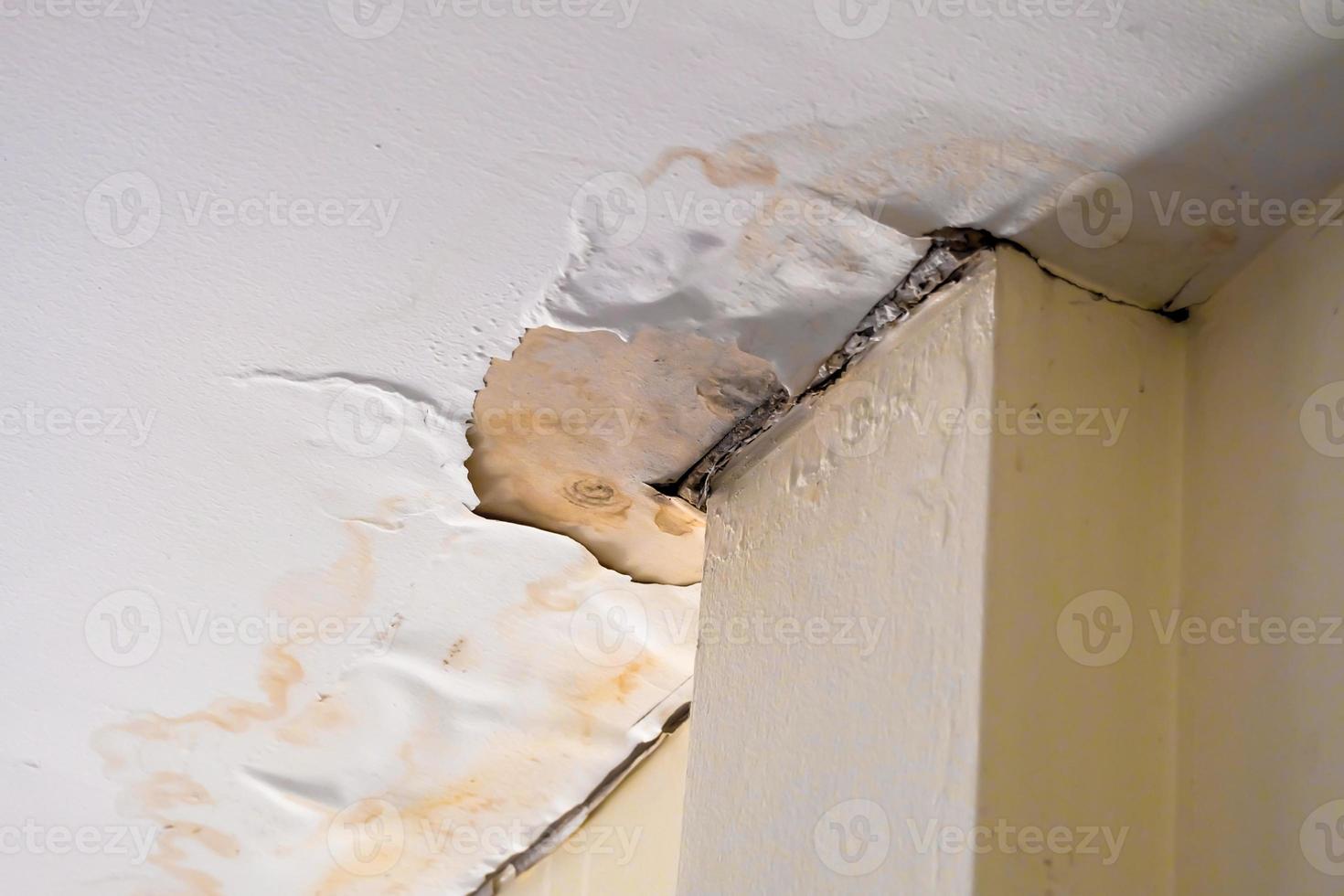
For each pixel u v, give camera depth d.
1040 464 0.88
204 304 1.10
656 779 1.71
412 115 0.91
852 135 0.88
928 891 0.78
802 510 1.10
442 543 1.39
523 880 1.85
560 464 1.27
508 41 0.85
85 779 1.76
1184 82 0.80
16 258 1.07
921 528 0.91
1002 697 0.80
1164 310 0.97
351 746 1.70
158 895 1.94
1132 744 0.83
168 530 1.38
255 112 0.92
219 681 1.60
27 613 1.51
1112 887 0.79
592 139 0.91
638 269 1.01
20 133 0.95
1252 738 0.79
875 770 0.88
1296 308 0.86
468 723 1.66
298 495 1.33
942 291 0.97
